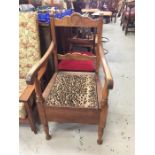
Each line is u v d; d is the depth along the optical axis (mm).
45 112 1159
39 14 1446
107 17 4367
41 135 1385
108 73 976
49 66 1599
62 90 1224
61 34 1658
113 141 1333
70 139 1354
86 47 1982
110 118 1528
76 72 1467
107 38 3395
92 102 1119
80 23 1246
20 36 1334
